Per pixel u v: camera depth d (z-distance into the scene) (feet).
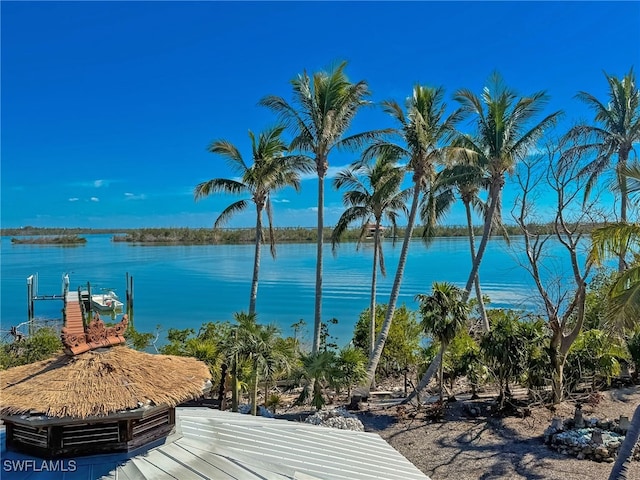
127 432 25.72
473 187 93.91
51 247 544.62
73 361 27.73
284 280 241.76
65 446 25.08
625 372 82.43
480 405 71.61
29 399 24.86
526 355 67.26
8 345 95.66
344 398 81.15
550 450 56.24
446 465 53.52
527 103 71.31
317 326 76.43
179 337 96.68
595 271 98.17
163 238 562.66
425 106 75.41
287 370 63.41
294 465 28.14
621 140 82.58
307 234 498.69
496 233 119.24
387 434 62.39
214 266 305.73
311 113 75.20
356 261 330.95
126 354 29.53
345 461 30.73
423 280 230.07
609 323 40.98
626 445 39.01
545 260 176.55
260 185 82.79
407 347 94.38
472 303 74.38
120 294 206.39
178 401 26.89
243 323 61.05
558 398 71.10
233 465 26.37
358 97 74.54
